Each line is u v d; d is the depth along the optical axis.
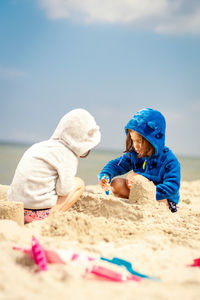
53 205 2.66
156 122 3.32
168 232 2.57
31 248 1.82
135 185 3.11
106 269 1.70
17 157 16.89
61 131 2.79
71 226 2.37
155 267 1.87
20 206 2.38
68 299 1.35
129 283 1.61
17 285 1.42
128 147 3.63
